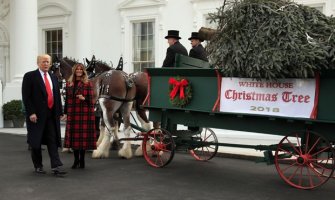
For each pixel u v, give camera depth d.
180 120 8.16
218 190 6.69
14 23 17.28
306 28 6.57
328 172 8.01
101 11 16.70
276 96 6.80
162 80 8.33
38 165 7.82
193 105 7.81
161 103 8.34
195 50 9.17
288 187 6.91
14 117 15.47
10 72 19.11
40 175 7.66
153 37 15.57
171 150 8.16
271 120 7.00
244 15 6.80
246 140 11.76
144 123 9.80
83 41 16.83
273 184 7.14
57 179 7.34
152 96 8.52
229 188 6.82
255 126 7.17
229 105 7.29
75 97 7.96
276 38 6.51
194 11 14.34
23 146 11.38
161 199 6.13
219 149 10.44
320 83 6.45
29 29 16.09
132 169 8.30
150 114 8.66
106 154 9.59
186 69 7.75
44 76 7.48
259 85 6.95
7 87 16.16
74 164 8.33
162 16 15.11
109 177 7.56
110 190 6.62
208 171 8.22
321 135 6.46
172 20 14.91
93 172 7.98
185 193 6.49
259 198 6.22
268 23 6.61
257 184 7.13
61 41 17.95
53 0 17.94
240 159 9.70
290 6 6.70
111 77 9.27
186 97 7.81
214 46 7.19
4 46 19.27
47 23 18.12
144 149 8.75
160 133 8.46
